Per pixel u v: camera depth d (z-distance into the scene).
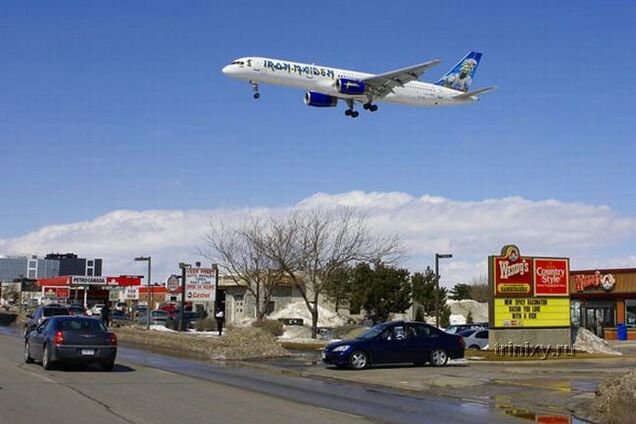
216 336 36.28
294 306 63.59
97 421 11.69
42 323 21.89
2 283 127.06
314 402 14.90
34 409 12.91
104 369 20.91
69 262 185.75
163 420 11.91
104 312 54.28
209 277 44.59
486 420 13.13
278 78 45.09
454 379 19.31
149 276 48.66
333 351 23.06
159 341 34.56
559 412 14.31
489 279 30.56
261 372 22.12
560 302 31.56
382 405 14.82
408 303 61.09
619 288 52.38
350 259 46.72
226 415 12.59
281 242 47.91
